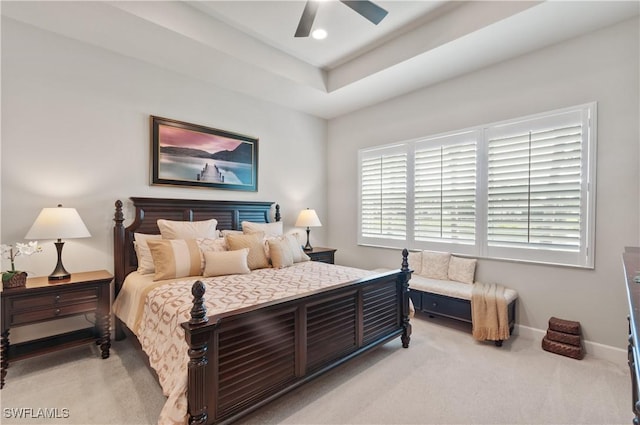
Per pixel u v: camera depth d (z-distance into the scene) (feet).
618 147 8.33
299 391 6.52
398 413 6.16
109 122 9.72
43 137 8.63
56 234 7.68
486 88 10.81
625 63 8.20
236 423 5.65
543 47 9.50
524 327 10.03
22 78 8.32
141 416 6.00
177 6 8.61
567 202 9.19
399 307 9.25
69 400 6.49
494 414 6.13
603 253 8.59
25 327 8.52
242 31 10.09
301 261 11.85
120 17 8.00
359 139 15.33
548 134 9.50
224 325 5.17
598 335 8.66
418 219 12.96
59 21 8.22
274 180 14.40
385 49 10.79
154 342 6.48
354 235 15.67
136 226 10.00
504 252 10.48
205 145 11.86
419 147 12.85
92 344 9.25
